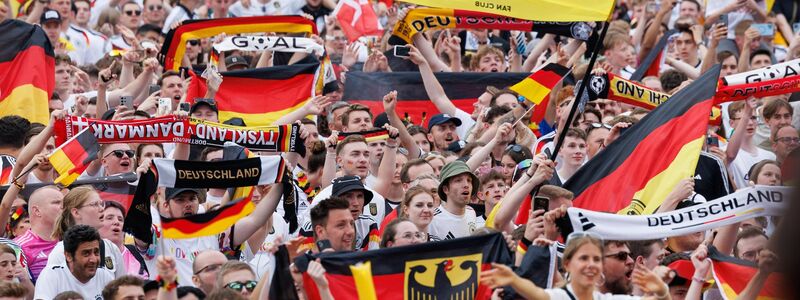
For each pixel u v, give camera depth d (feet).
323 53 128.98
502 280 73.41
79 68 145.69
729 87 105.70
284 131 101.86
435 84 132.67
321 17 179.52
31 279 94.73
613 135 109.19
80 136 98.48
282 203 106.01
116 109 118.83
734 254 94.43
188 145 105.19
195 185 89.45
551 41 148.77
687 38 159.94
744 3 172.65
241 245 97.19
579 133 108.99
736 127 121.90
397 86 138.10
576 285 74.33
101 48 165.99
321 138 125.59
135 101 128.77
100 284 91.50
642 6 174.19
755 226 97.81
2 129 109.91
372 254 79.51
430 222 98.99
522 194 92.22
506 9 112.57
